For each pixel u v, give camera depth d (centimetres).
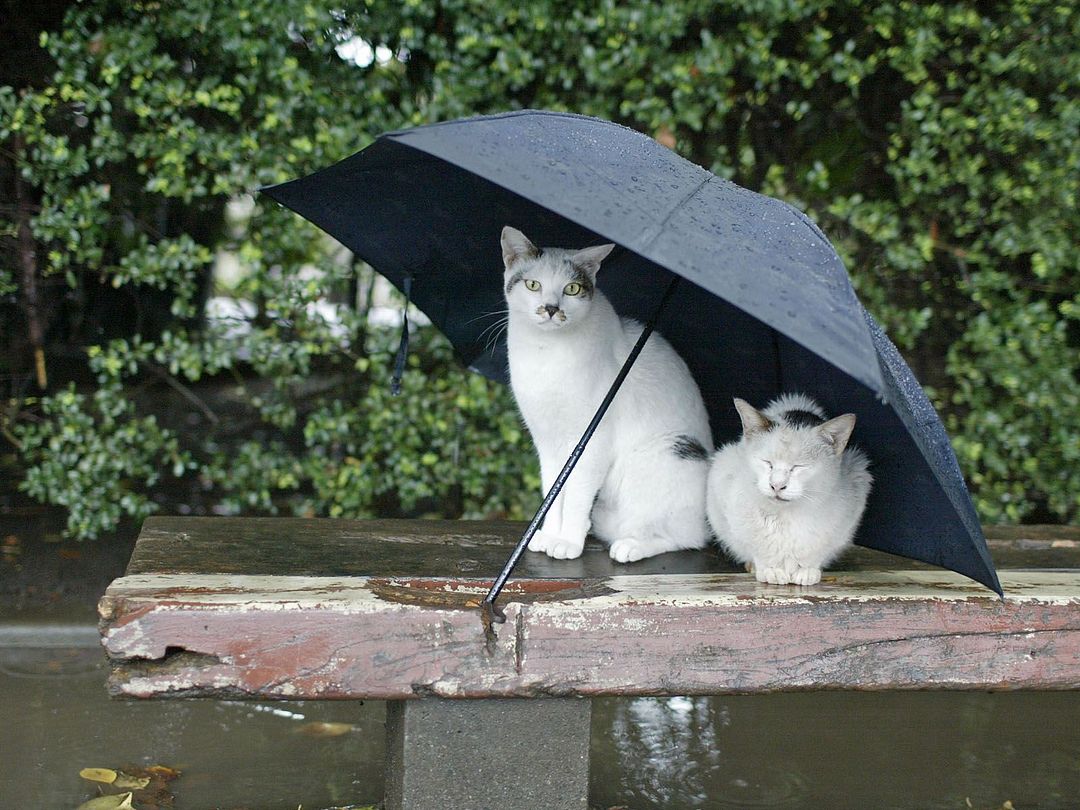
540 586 275
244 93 458
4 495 564
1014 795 324
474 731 260
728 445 309
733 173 483
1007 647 274
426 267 326
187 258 457
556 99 472
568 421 308
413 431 476
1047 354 467
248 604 243
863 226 464
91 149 456
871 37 480
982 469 500
